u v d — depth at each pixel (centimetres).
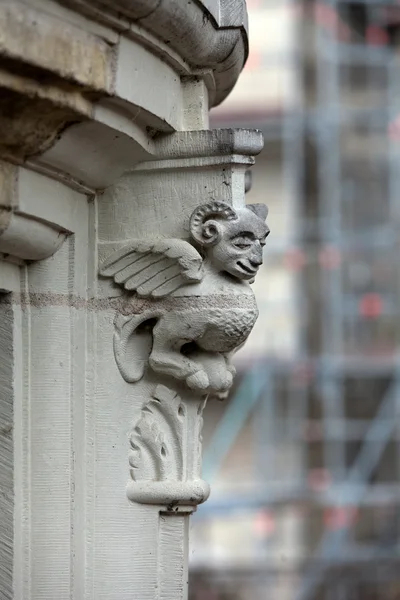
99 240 511
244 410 1892
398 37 1989
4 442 489
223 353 522
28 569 493
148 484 512
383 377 1972
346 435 1981
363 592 1922
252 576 1864
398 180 1970
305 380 1889
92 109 455
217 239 497
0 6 403
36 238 479
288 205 2000
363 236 1931
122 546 510
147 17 457
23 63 412
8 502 487
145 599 512
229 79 545
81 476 505
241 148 498
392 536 1936
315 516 1967
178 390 520
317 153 2005
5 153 450
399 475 2020
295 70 1988
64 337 499
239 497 1861
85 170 488
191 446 522
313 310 1978
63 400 497
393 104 1962
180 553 520
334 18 1942
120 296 512
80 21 440
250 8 2002
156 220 509
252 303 507
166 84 496
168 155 503
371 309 1969
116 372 513
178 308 504
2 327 492
